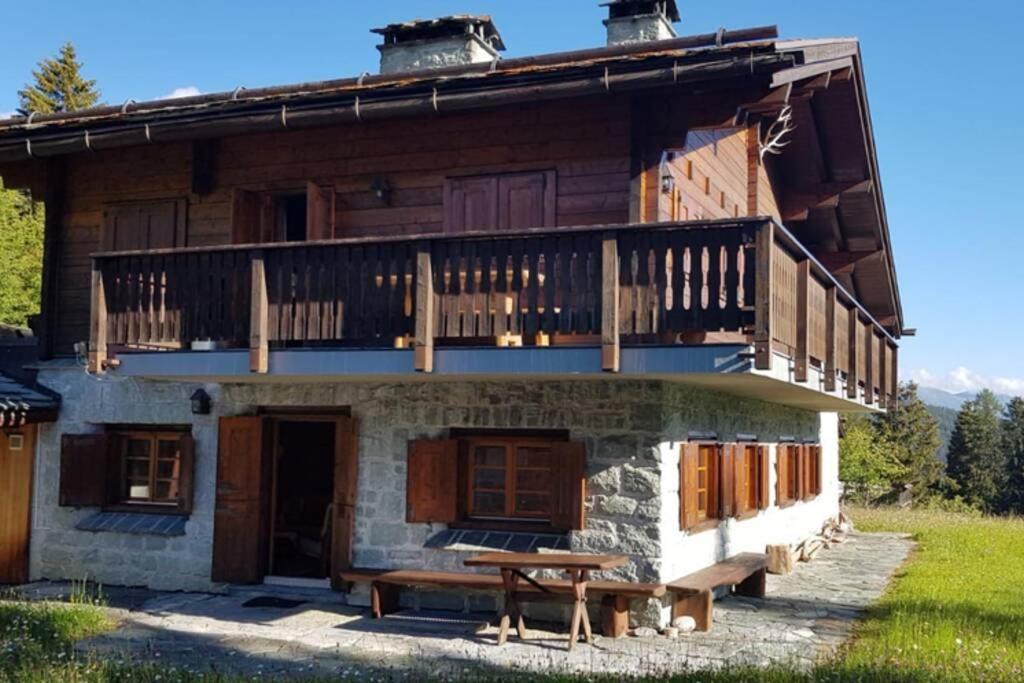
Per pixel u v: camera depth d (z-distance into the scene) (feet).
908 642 29.84
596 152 36.37
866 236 59.11
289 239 44.96
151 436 42.19
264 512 39.37
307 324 32.63
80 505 41.73
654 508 33.04
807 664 27.86
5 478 42.27
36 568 42.57
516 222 37.24
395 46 47.42
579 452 33.78
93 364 35.04
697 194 40.68
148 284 34.91
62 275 44.55
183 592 39.73
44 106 137.69
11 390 42.34
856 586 43.57
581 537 33.83
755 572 39.75
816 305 36.01
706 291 32.65
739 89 32.68
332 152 40.32
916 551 57.00
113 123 38.83
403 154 39.19
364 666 28.07
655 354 29.01
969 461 214.69
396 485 36.70
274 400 38.99
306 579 39.24
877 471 161.17
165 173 43.01
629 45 33.01
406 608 36.04
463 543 35.14
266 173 41.27
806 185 53.72
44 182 44.73
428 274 30.96
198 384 40.45
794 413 55.83
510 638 31.89
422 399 36.55
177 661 28.76
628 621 32.96
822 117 49.55
